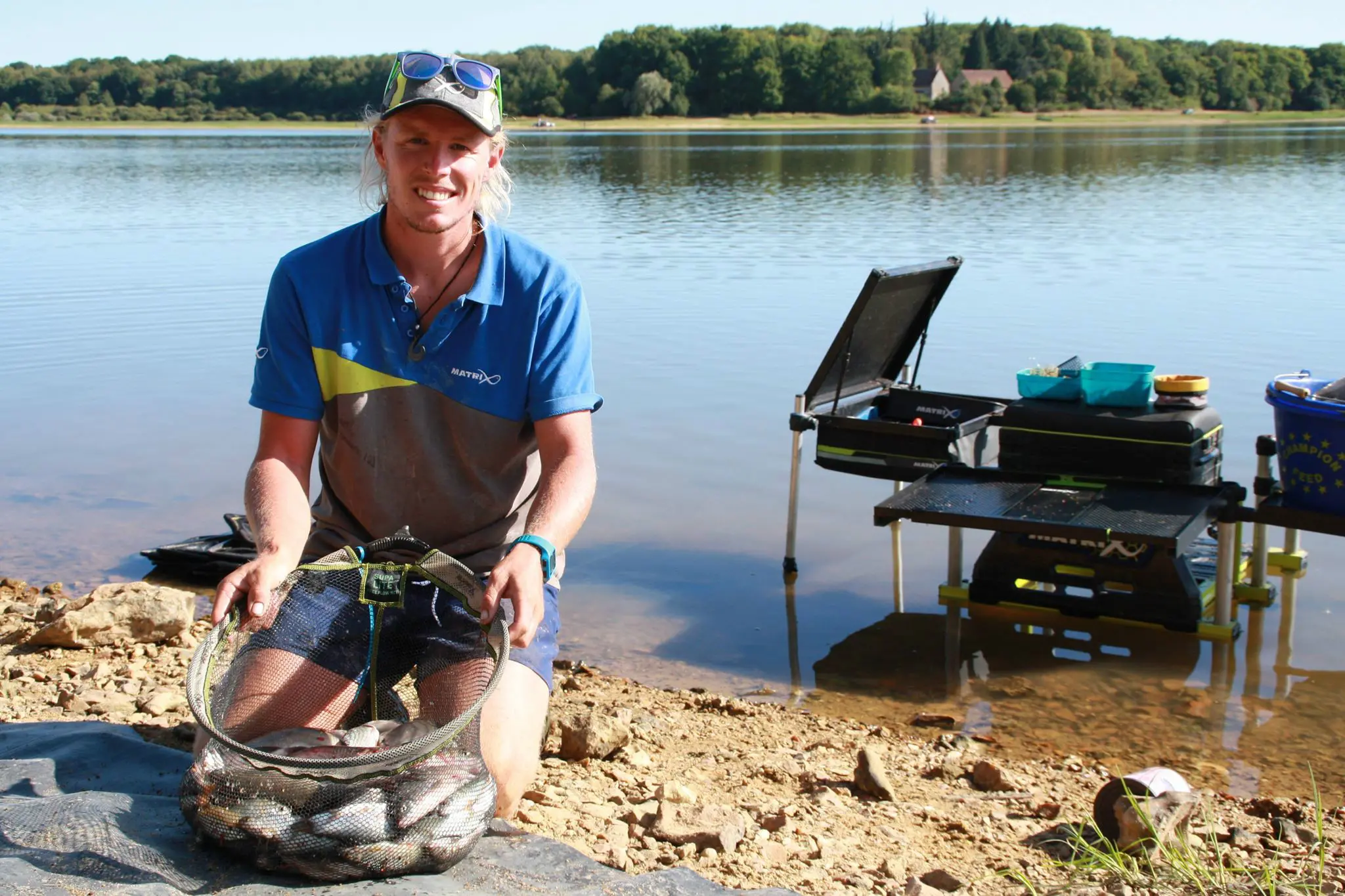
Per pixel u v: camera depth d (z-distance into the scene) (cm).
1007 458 648
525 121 12688
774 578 685
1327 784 450
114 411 1042
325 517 355
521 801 354
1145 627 615
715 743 463
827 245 2092
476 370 336
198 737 288
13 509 792
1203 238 2117
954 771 434
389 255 334
